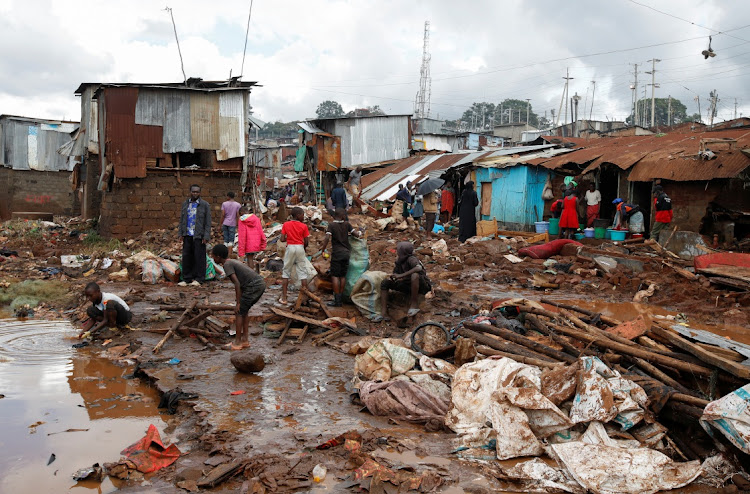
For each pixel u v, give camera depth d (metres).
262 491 3.75
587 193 18.28
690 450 4.43
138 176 18.14
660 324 6.13
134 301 9.66
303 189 39.31
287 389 5.80
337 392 5.75
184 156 21.02
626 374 5.25
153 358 6.73
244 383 5.95
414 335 6.62
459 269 13.97
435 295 9.92
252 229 12.09
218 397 5.53
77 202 32.00
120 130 17.98
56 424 5.04
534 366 5.46
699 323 8.95
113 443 4.67
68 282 11.76
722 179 15.41
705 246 14.73
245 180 19.67
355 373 6.03
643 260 13.09
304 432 4.71
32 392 5.81
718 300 10.22
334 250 8.93
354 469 4.09
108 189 18.69
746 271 11.25
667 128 40.00
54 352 7.19
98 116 19.53
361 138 34.12
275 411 5.20
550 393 4.86
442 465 4.18
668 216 15.48
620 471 3.98
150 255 12.57
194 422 5.00
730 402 4.15
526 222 21.16
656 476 3.97
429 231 20.38
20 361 6.80
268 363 6.63
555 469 4.07
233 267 7.13
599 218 19.64
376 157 34.41
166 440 4.66
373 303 8.42
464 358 6.00
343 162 33.94
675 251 15.36
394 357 5.96
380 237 19.16
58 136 33.84
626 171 18.16
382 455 4.30
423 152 34.81
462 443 4.54
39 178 33.56
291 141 70.31
